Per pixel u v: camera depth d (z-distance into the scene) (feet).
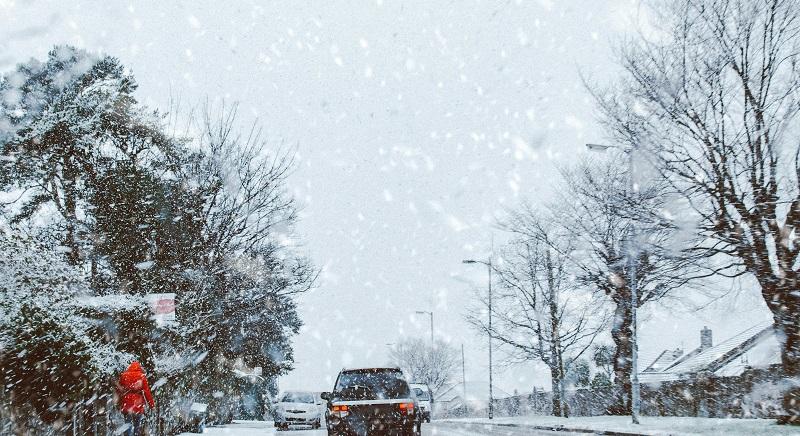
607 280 90.68
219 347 85.30
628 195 62.54
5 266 39.81
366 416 44.24
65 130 69.56
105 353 45.27
